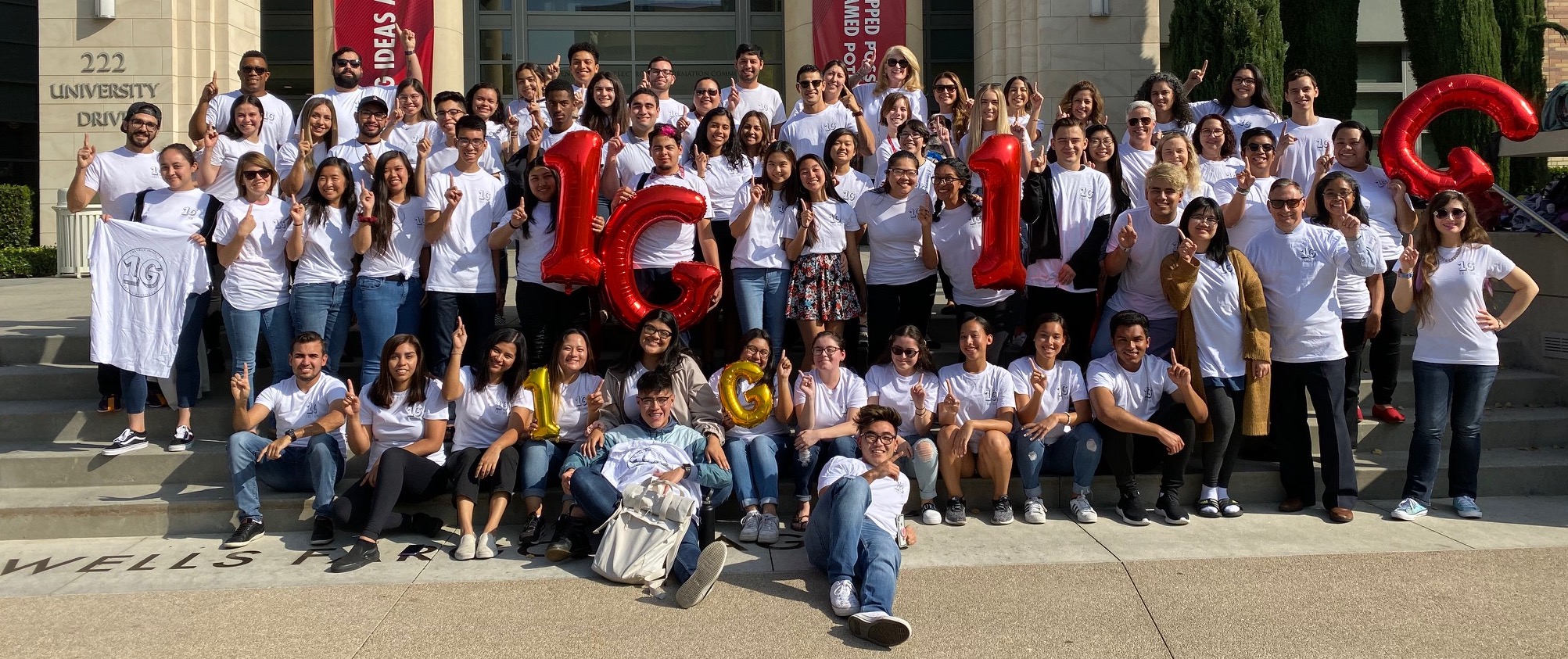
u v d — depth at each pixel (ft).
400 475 18.22
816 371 20.10
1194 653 13.78
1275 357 20.03
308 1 50.72
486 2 49.73
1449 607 15.14
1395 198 22.77
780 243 22.03
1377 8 46.52
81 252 41.42
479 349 22.04
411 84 24.49
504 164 24.29
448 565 17.51
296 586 16.47
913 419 20.10
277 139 25.88
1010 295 22.30
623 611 15.40
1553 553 17.33
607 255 21.04
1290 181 19.90
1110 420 19.36
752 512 18.74
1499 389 24.34
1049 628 14.62
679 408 19.40
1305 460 20.04
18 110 60.70
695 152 23.61
